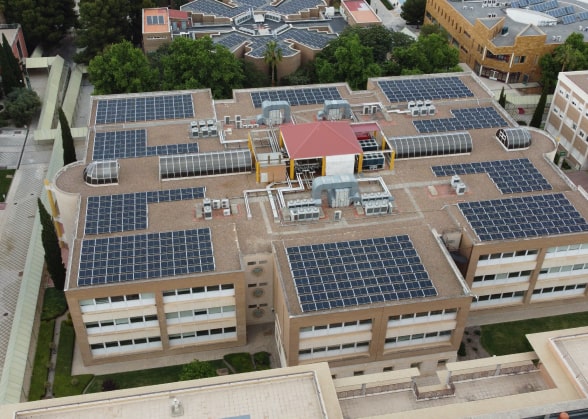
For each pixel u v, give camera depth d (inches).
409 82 4648.1
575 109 4717.0
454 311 2974.9
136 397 1983.3
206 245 3117.6
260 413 1966.0
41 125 4997.5
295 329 2817.4
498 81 5994.1
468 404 2033.7
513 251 3223.4
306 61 5910.4
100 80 4781.0
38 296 3459.6
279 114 4060.0
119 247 3088.1
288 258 3048.7
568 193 3531.0
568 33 6072.8
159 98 4392.2
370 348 2999.5
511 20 6323.8
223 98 5009.8
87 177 3506.4
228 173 3656.5
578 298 3553.2
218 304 3078.2
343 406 2209.6
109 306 2965.1
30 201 4311.0
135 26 6638.8
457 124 4168.3
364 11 6510.8
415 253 3102.9
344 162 3634.4
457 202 3472.0
